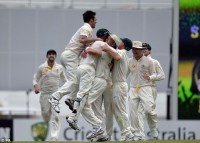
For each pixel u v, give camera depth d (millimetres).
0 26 83188
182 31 54938
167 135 52875
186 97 54938
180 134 53000
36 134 53969
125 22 80375
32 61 83438
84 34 40188
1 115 77125
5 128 54125
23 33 83125
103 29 40000
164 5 81250
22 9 82938
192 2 54719
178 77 54938
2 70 83438
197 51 54969
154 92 46562
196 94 54969
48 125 53781
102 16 80188
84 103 38875
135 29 80500
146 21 80562
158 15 80625
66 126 53094
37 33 82812
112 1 81250
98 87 38969
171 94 55188
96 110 39719
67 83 40938
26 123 53969
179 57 54938
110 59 39156
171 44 55688
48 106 49781
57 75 49469
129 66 46125
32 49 83250
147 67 45781
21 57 83438
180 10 54719
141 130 46000
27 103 74312
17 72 83500
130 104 46156
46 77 49375
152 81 46250
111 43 39938
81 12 81812
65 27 82062
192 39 54938
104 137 39031
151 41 80625
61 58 41188
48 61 49500
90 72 38812
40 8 82812
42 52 83125
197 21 54844
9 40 83312
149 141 38156
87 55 39000
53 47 82688
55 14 82250
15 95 79500
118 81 39656
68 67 40906
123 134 39938
